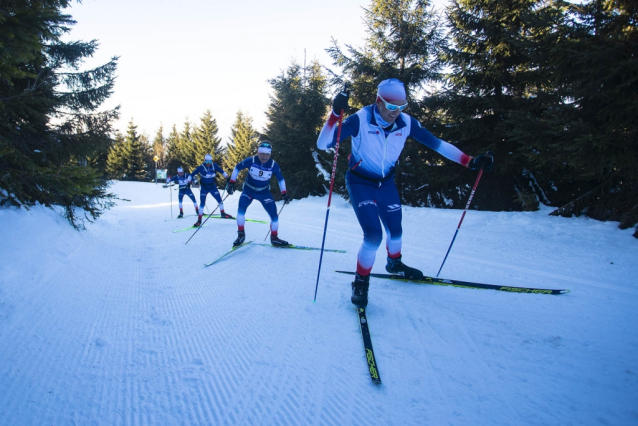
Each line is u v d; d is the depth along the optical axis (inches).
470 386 65.2
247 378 71.4
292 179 618.5
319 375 70.9
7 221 141.6
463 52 359.3
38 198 179.3
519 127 262.2
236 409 61.9
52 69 225.0
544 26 222.1
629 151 207.9
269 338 87.9
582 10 220.4
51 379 70.9
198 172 358.9
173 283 143.1
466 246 210.8
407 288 123.7
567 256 175.3
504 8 327.9
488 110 358.6
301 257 179.2
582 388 63.3
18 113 188.7
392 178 117.9
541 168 335.3
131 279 147.1
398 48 429.1
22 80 204.7
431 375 69.2
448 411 58.6
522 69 339.3
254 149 1082.1
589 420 55.2
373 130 103.3
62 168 158.2
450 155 113.5
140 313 110.1
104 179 246.8
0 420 57.8
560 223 255.0
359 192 109.3
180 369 76.3
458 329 89.0
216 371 74.6
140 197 825.5
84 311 105.7
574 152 218.4
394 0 419.5
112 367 77.2
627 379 65.3
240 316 103.0
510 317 96.5
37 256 130.9
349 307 106.0
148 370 76.2
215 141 1696.6
